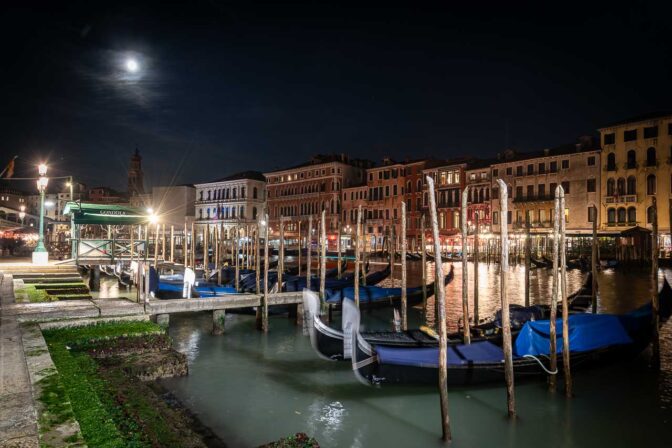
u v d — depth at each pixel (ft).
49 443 14.23
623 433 25.85
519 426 26.40
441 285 24.57
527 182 164.25
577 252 145.79
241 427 25.75
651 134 140.56
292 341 45.06
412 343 33.09
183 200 273.13
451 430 25.79
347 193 214.69
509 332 26.99
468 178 180.75
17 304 38.45
